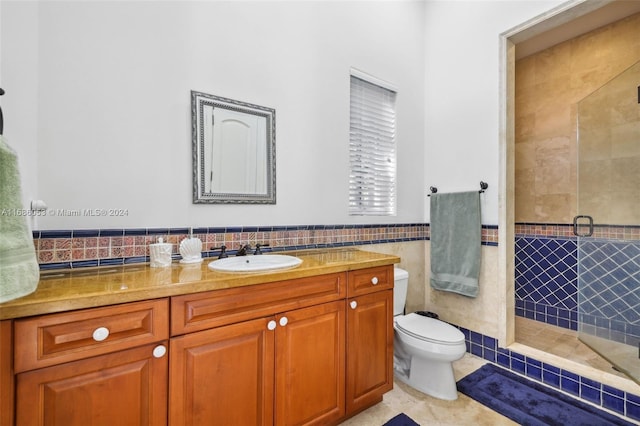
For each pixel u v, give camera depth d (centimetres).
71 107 130
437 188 270
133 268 134
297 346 133
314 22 208
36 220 122
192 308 108
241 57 176
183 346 106
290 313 131
